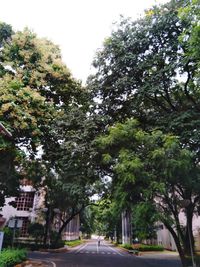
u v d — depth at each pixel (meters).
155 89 14.59
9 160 15.88
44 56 16.39
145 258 24.59
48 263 16.73
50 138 16.62
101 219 52.81
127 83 15.12
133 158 11.55
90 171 15.14
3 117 13.66
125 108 16.44
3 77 14.91
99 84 16.50
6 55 16.11
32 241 31.05
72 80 17.34
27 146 16.38
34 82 15.55
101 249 39.44
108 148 13.46
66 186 15.98
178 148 11.54
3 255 11.17
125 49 15.72
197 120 13.48
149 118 15.52
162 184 11.05
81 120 15.73
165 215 11.97
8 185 22.33
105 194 16.89
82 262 19.14
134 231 38.88
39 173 25.30
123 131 12.40
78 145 14.76
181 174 12.02
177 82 15.75
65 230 52.00
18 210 34.91
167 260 22.62
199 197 15.12
